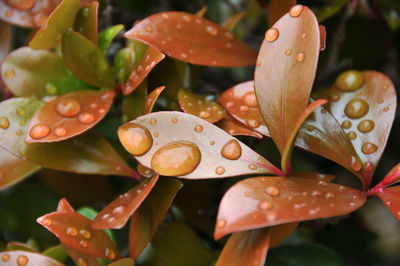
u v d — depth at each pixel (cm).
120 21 37
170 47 29
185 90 30
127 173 30
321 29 27
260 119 28
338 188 26
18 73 31
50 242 35
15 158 30
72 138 30
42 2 32
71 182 35
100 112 29
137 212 28
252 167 27
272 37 27
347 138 28
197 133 27
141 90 30
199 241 30
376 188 27
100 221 26
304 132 28
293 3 29
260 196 25
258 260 25
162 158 27
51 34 29
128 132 27
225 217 25
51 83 31
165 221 31
